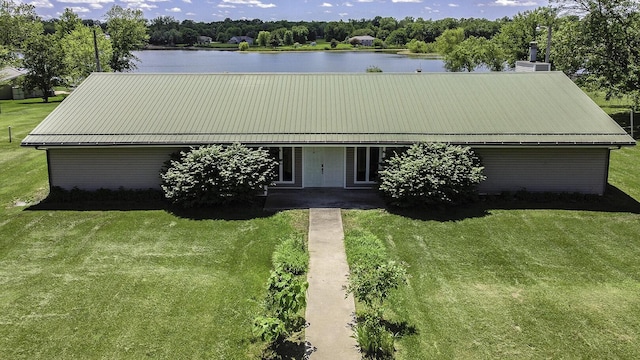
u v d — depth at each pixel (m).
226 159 15.81
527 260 12.87
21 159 22.91
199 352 9.13
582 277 12.01
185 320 10.12
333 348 9.17
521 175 17.23
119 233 14.41
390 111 18.02
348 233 14.34
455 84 19.80
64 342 9.42
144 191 17.19
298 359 8.87
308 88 19.58
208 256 13.00
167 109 18.09
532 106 18.17
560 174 17.19
